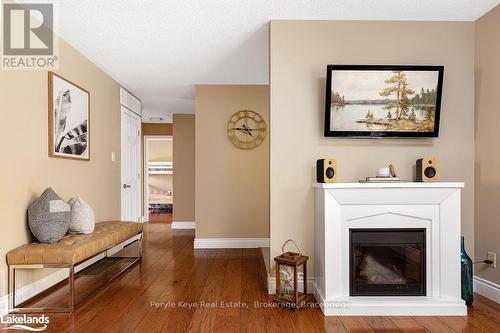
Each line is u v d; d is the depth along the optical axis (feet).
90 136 12.44
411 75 9.09
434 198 8.09
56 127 9.99
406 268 8.46
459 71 9.46
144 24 9.64
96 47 11.28
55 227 8.57
